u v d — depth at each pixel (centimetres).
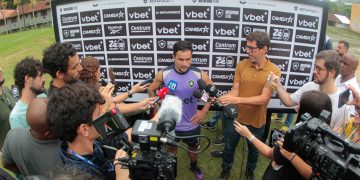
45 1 5678
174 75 362
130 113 357
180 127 377
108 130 197
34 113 204
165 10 378
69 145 189
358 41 1416
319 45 384
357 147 175
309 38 381
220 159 485
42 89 329
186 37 386
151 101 329
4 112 367
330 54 297
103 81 414
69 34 414
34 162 219
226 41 382
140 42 397
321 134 196
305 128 199
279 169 261
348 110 307
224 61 391
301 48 385
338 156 181
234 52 387
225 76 397
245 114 379
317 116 234
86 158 189
